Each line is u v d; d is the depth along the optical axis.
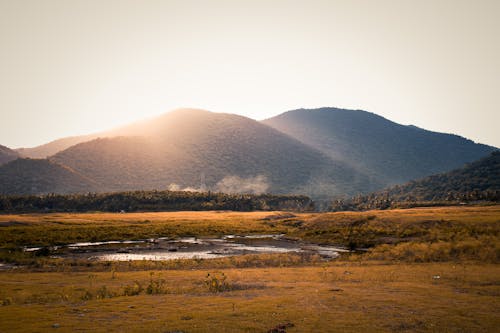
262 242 72.31
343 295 20.75
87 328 14.73
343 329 14.54
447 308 17.69
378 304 18.52
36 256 52.69
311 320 15.71
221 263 41.28
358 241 64.69
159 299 20.44
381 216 85.00
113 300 20.38
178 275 31.91
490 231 55.97
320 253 54.69
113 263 42.69
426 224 72.06
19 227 84.69
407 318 16.03
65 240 71.19
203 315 16.53
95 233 79.69
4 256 47.56
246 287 24.66
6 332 14.16
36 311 17.81
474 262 34.59
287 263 41.25
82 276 32.38
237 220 118.88
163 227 91.94
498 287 22.89
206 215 143.75
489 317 16.16
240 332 14.20
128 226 92.56
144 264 40.81
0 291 25.30
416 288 22.86
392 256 41.38
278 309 17.55
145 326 14.95
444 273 28.59
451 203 185.62
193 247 64.56
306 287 23.95
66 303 20.02
